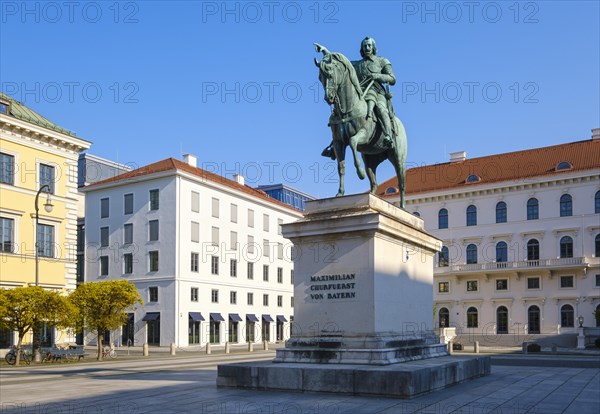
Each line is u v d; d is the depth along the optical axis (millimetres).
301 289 13375
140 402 11172
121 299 36844
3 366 28672
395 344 12961
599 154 68062
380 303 12820
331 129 14352
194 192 58281
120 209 59344
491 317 69250
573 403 11047
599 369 19719
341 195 13984
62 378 18562
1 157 38812
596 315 59812
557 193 67500
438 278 72938
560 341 61812
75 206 43812
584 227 65438
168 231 56031
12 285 38500
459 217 72750
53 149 42250
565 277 66062
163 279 55562
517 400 11180
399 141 16000
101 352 36562
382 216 12781
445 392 12086
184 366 25109
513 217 69625
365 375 11266
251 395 11656
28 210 40031
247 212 66062
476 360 15133
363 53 15414
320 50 13688
